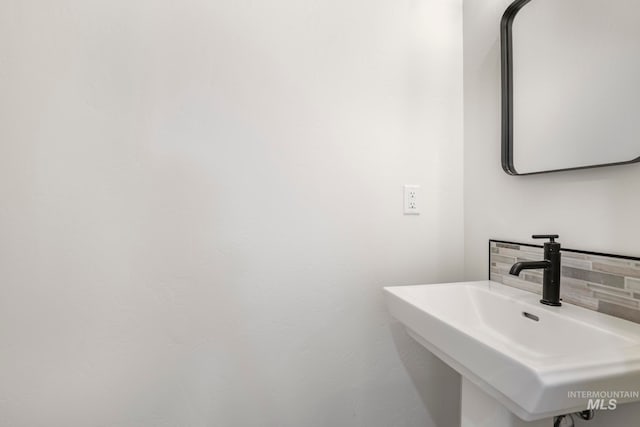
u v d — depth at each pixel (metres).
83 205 0.95
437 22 1.26
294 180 1.11
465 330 0.65
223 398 1.07
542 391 0.48
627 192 0.74
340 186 1.16
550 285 0.83
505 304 0.90
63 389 0.95
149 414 1.01
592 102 0.80
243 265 1.07
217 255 1.05
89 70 0.95
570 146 0.86
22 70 0.91
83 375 0.96
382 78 1.19
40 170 0.92
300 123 1.11
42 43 0.92
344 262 1.17
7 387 0.92
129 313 0.99
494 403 0.74
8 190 0.90
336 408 1.17
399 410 1.24
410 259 1.24
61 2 0.92
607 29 0.77
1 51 0.89
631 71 0.72
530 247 0.97
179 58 1.00
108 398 0.98
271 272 1.10
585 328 0.69
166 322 1.02
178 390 1.03
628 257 0.72
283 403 1.12
